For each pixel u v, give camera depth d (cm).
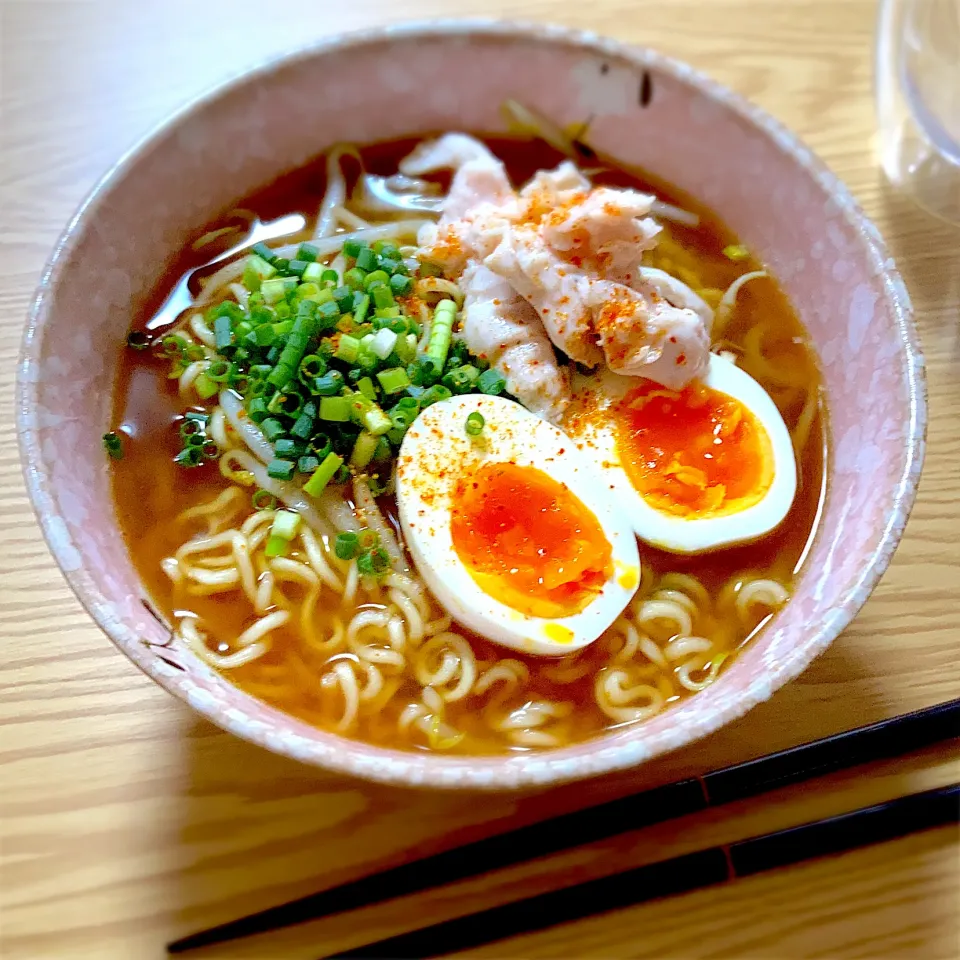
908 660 23
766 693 19
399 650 23
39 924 21
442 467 23
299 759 19
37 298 22
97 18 31
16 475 25
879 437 23
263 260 26
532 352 25
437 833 21
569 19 32
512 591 23
